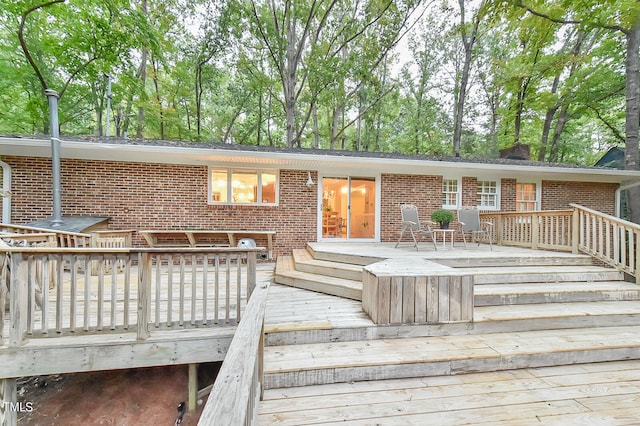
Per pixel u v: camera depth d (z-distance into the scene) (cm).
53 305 330
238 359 121
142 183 596
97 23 809
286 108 1294
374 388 214
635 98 753
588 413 187
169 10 1173
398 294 273
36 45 980
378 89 1216
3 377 224
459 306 281
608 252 432
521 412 187
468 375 233
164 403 271
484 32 1270
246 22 1214
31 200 547
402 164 644
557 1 809
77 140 523
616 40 943
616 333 286
